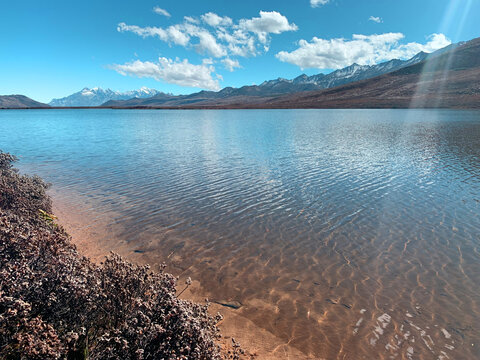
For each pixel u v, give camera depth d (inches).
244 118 3115.2
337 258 304.2
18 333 110.7
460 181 585.3
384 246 328.8
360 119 2559.1
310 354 185.9
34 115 4475.9
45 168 726.5
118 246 324.5
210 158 855.7
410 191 526.3
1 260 146.1
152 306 149.3
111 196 501.4
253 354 184.1
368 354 186.2
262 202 473.1
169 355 128.3
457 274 273.7
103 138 1389.0
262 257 306.2
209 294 246.7
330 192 524.7
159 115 4207.7
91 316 149.9
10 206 302.7
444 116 2645.2
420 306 230.5
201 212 429.7
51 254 161.5
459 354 185.8
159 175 652.7
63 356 126.6
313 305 232.8
